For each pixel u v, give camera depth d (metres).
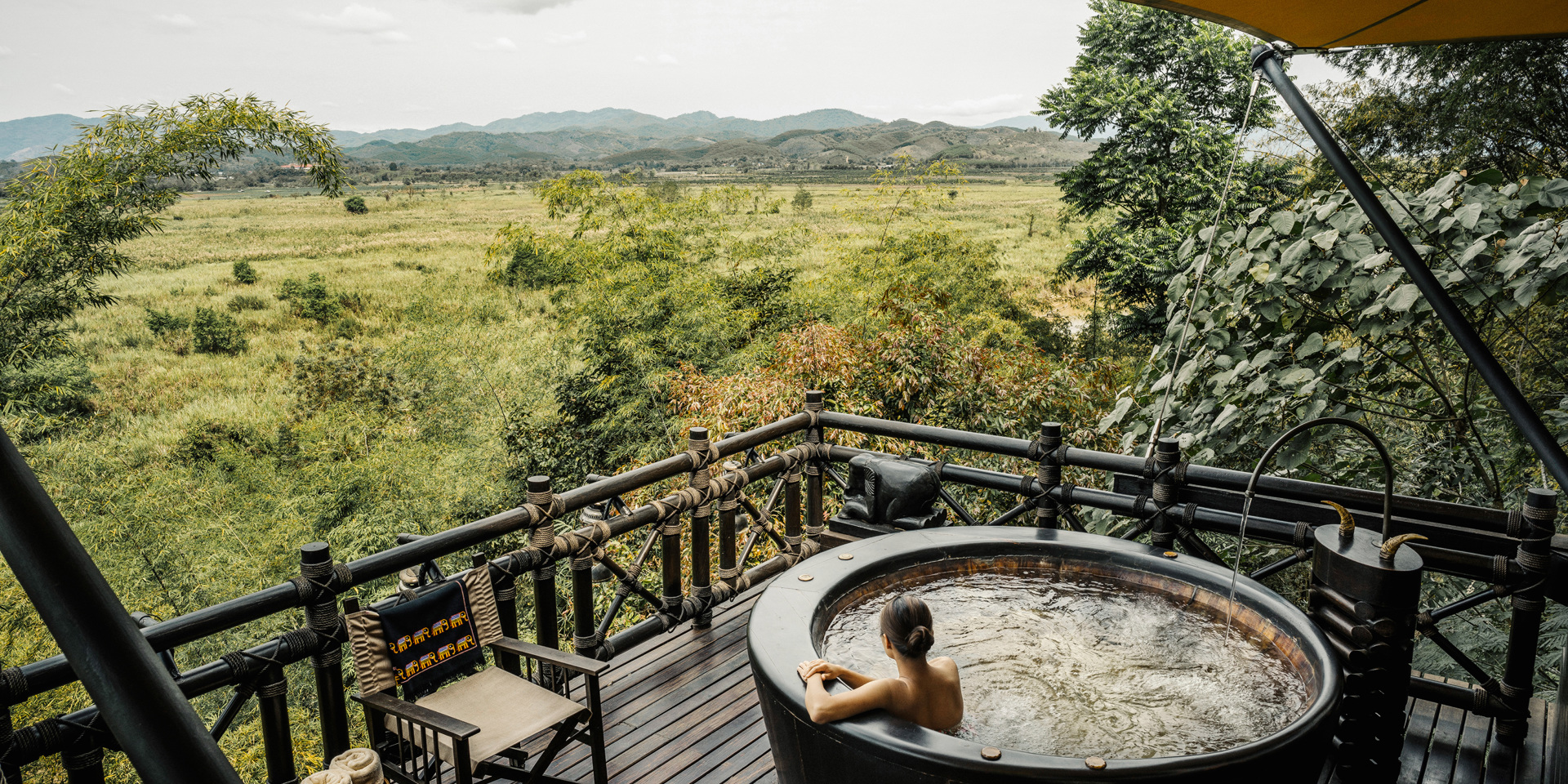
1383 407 4.48
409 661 2.62
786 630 2.58
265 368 21.11
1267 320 4.06
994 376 9.27
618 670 3.56
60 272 12.00
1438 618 2.89
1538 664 3.73
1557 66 3.66
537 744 3.05
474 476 14.59
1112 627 2.89
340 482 14.26
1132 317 14.32
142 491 13.24
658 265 15.28
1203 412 4.27
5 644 8.69
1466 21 2.30
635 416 14.34
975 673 2.66
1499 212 3.54
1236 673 2.57
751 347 13.97
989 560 3.21
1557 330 3.66
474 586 2.81
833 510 8.86
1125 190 14.32
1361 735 2.49
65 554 0.47
